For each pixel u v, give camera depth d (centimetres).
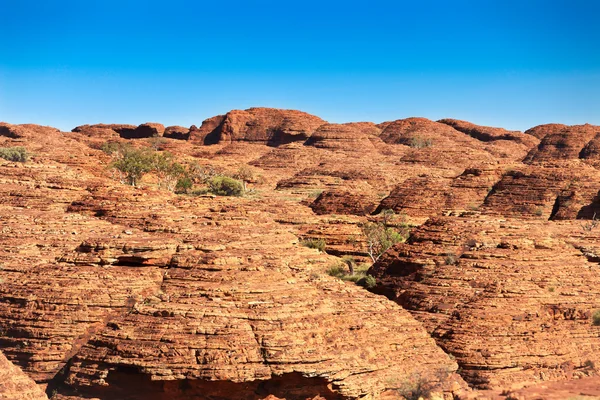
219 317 7269
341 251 13100
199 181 19725
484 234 9856
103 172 18425
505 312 8606
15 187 12762
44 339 7706
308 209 14975
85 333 7756
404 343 7800
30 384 6650
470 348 8275
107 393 7094
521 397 7638
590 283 9150
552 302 8812
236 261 8088
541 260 9431
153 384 7031
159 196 11744
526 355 8312
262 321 7288
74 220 10194
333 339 7400
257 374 7012
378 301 8094
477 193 17012
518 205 16450
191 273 8006
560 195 16438
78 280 8044
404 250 10094
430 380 7594
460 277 9231
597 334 8700
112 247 8506
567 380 8300
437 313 8869
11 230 9638
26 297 7950
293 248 9731
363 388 7281
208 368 6975
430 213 16562
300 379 7144
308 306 7562
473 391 7850
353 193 17462
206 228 10181
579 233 11331
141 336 7162
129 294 7944
